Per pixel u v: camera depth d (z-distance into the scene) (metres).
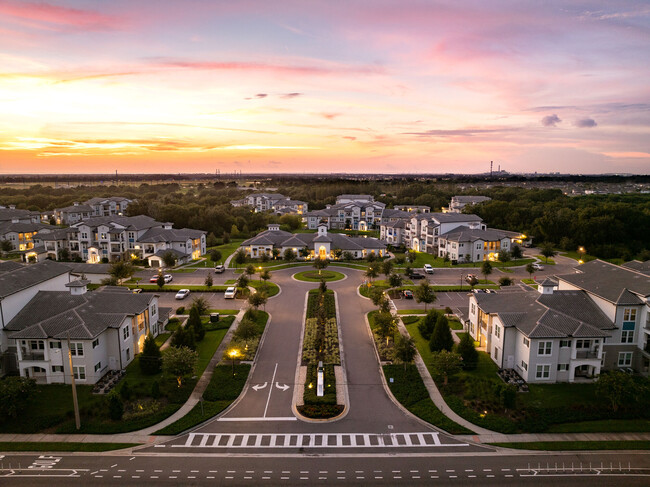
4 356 50.19
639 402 43.28
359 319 69.81
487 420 41.62
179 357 47.00
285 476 34.31
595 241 127.94
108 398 41.66
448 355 48.16
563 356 48.59
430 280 93.31
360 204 173.62
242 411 43.75
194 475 34.41
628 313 50.00
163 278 85.62
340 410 43.72
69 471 34.81
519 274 98.31
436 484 33.50
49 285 59.38
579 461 36.25
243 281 83.00
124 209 173.25
